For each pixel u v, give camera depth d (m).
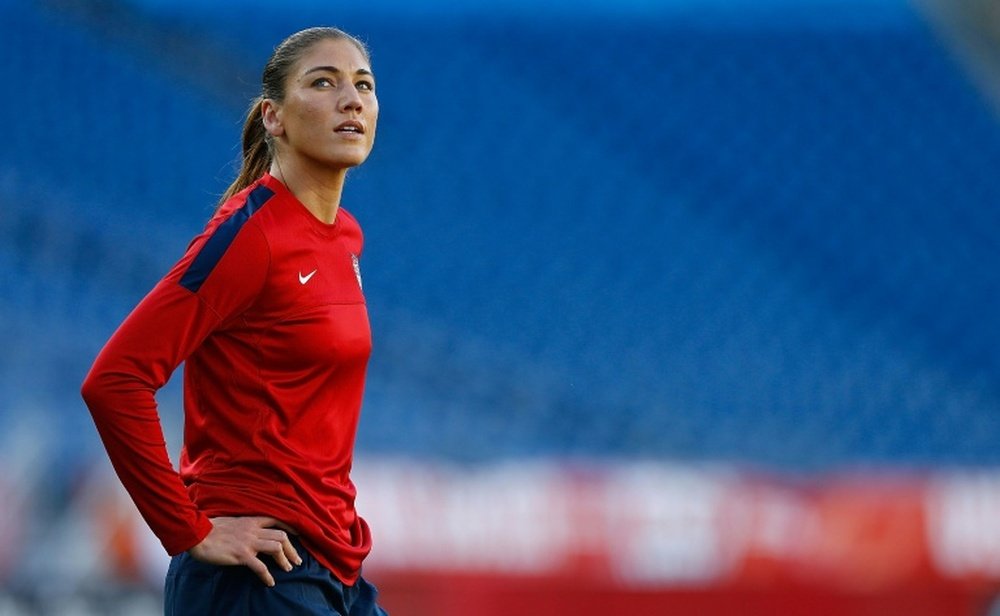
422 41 45.97
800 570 27.66
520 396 37.56
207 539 10.55
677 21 46.94
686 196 43.47
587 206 43.03
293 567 10.90
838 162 44.06
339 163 11.12
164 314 10.30
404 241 42.00
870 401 37.81
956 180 43.72
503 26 46.62
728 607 27.58
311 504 10.95
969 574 27.53
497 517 27.88
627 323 40.03
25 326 36.56
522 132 44.59
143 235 40.91
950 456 36.28
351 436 11.41
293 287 10.68
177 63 44.72
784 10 47.09
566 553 27.75
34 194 41.22
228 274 10.42
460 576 27.66
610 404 37.41
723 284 41.28
